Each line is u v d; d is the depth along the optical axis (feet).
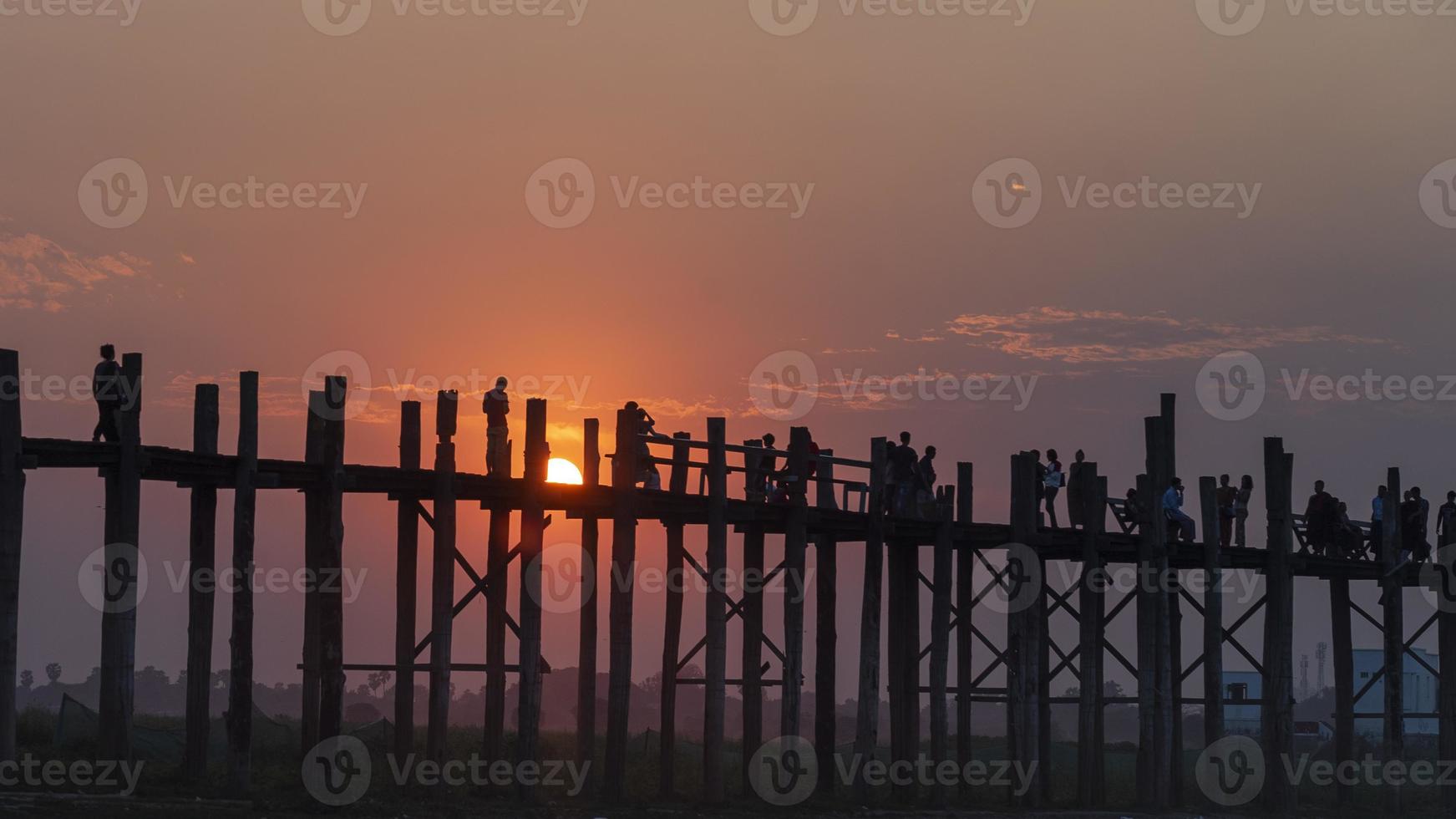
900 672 129.08
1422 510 150.00
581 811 99.50
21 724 115.96
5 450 75.00
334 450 91.50
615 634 104.78
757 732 118.62
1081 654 130.31
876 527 117.19
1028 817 118.42
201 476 88.12
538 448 101.30
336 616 91.25
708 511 109.50
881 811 115.34
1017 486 127.44
